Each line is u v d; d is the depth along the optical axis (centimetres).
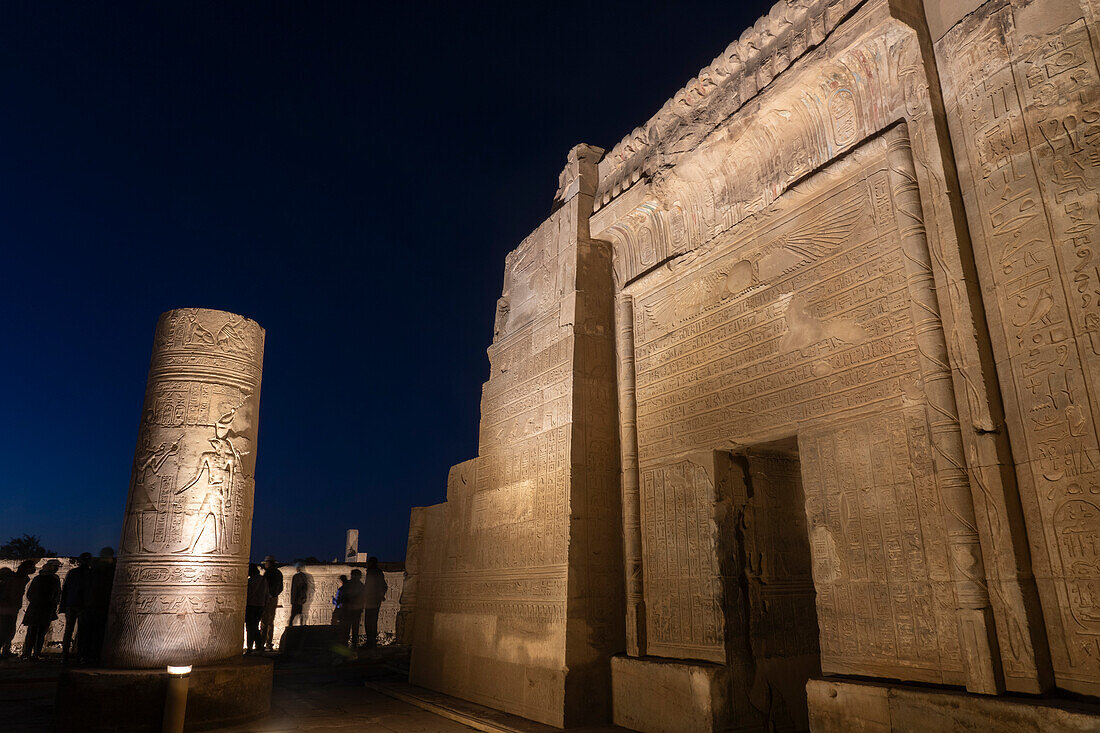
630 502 680
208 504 728
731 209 632
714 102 638
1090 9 400
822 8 545
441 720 698
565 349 733
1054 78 410
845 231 519
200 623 696
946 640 413
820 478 507
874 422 475
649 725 592
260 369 826
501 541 777
